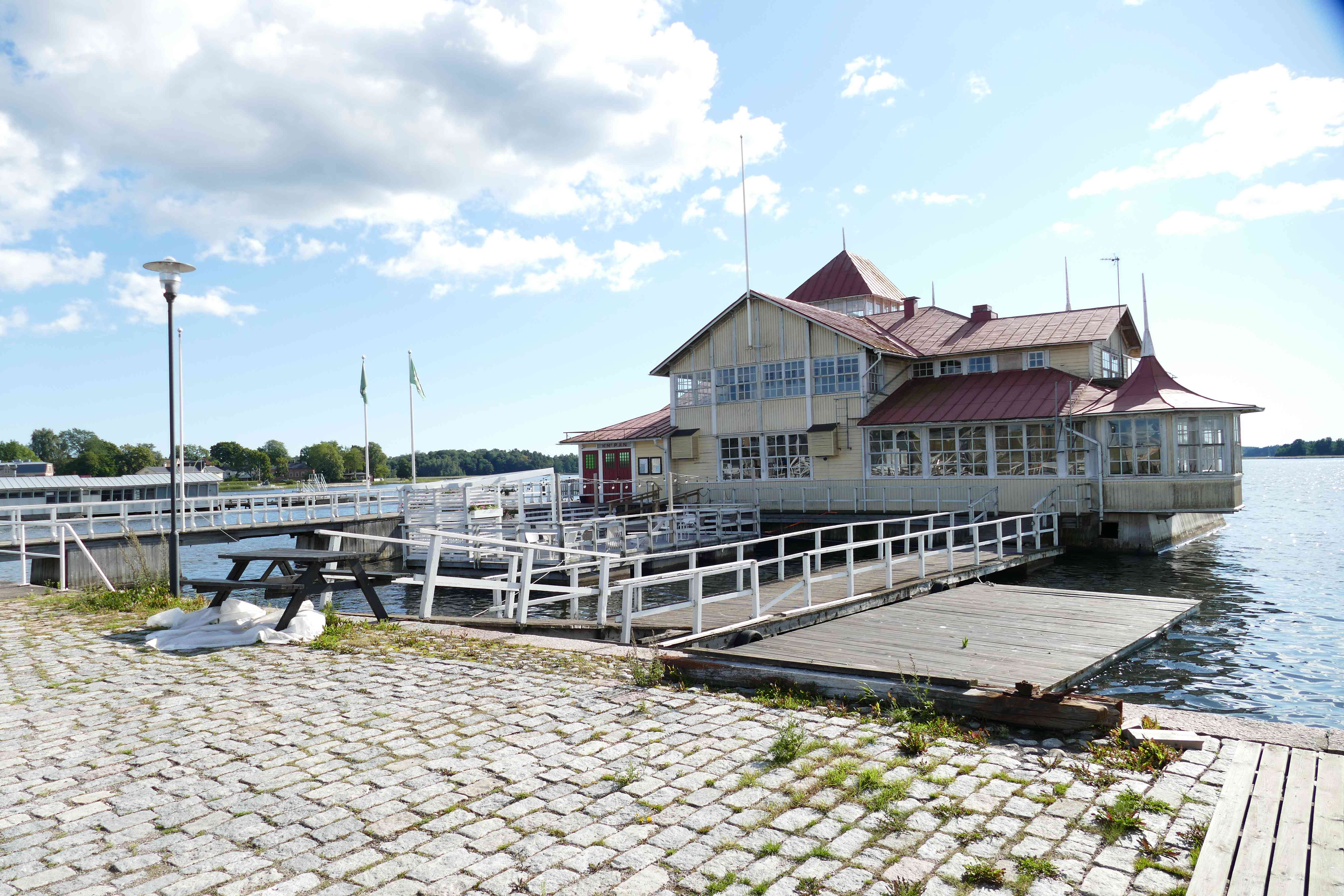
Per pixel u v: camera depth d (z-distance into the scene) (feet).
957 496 93.56
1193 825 14.44
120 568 78.07
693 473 115.55
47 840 14.25
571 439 129.90
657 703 22.81
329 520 98.84
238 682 25.49
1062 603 43.55
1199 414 79.66
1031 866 12.87
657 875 12.71
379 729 20.40
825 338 103.76
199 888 12.46
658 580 32.09
